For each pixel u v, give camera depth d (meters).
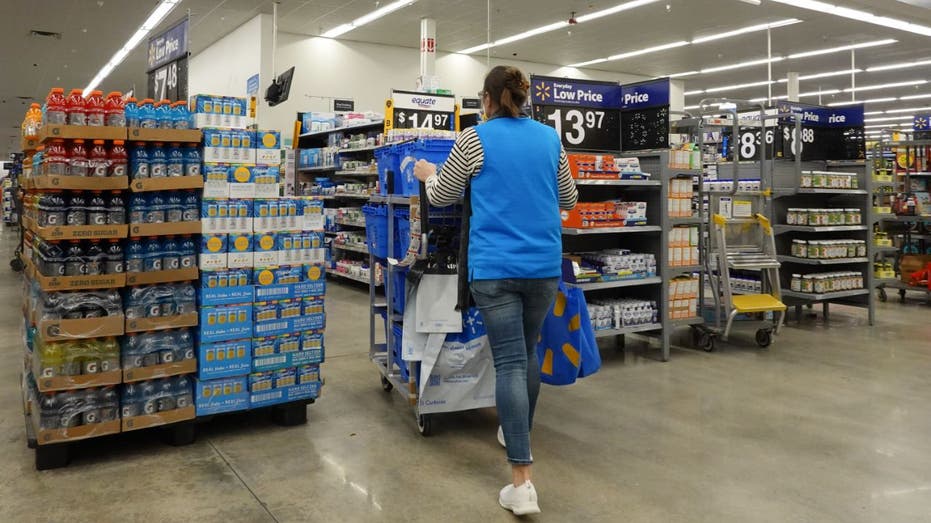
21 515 2.34
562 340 2.87
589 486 2.62
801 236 6.61
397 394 3.87
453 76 15.48
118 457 2.89
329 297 7.85
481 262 2.32
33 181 2.86
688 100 22.88
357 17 12.17
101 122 2.80
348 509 2.41
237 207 3.09
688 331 5.95
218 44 14.45
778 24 12.68
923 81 18.73
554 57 16.00
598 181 4.57
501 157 2.32
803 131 6.59
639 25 12.84
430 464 2.84
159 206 2.93
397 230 3.48
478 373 3.14
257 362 3.17
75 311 2.77
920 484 2.64
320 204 3.32
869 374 4.39
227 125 3.09
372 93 14.27
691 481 2.67
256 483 2.63
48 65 16.52
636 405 3.70
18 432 3.19
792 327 6.11
